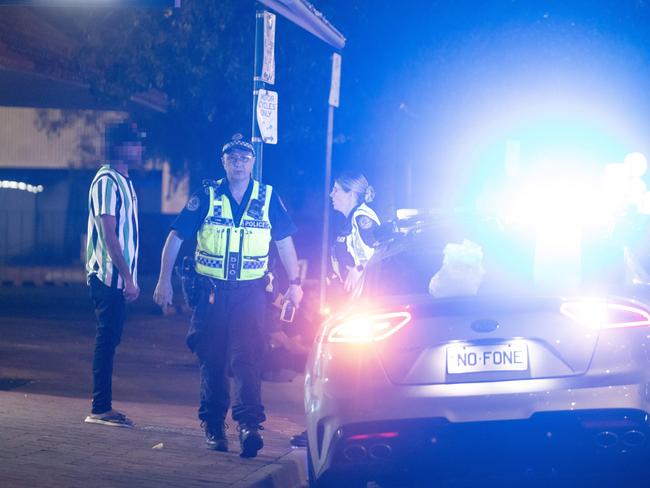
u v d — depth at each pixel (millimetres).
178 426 12617
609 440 8336
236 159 11242
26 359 19344
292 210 35125
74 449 10859
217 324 11242
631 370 8367
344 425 8547
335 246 12797
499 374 8430
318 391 8844
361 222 12578
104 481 9531
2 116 48562
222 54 28703
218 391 11312
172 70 28938
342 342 8758
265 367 14742
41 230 48125
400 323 8641
